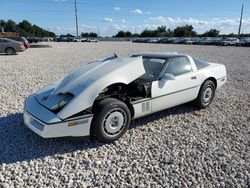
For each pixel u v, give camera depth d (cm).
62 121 332
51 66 1154
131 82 417
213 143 377
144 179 290
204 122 462
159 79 433
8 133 402
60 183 281
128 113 380
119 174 299
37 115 346
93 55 1791
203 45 3756
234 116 495
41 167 311
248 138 397
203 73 506
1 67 1105
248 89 716
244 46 3416
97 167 313
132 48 2783
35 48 2612
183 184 282
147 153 347
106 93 391
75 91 352
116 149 357
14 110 505
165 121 462
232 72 1012
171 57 471
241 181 287
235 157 338
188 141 384
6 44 1752
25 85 735
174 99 455
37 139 382
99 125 352
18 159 328
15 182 281
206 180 289
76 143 370
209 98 535
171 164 320
